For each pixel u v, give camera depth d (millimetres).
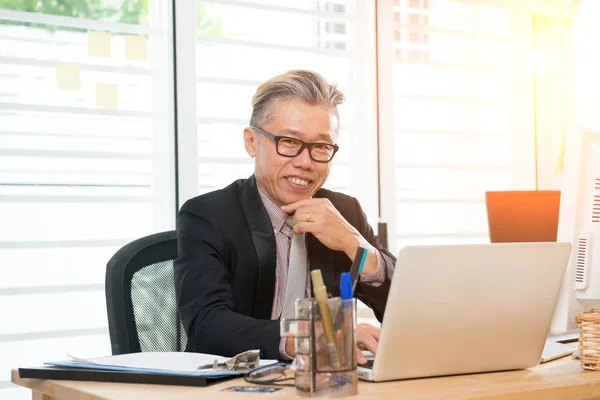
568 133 1521
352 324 1082
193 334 1494
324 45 3443
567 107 3721
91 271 2824
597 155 1503
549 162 3750
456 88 3656
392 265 1705
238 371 1206
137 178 2895
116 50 2818
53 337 2709
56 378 1244
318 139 1686
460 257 1194
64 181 2766
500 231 2568
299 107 1669
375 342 1301
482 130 3723
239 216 1727
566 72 3725
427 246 1160
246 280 1686
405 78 3520
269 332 1357
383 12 3369
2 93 2645
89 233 2812
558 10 3664
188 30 2891
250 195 1763
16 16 2621
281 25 3336
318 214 1635
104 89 2789
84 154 2770
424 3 3637
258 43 3145
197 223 1684
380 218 3238
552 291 1297
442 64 3564
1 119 2648
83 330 2768
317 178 1712
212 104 3066
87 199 2777
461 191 3688
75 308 2793
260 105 1712
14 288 2645
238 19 3334
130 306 1672
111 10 3137
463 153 3686
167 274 1749
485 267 1224
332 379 1062
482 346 1255
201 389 1126
